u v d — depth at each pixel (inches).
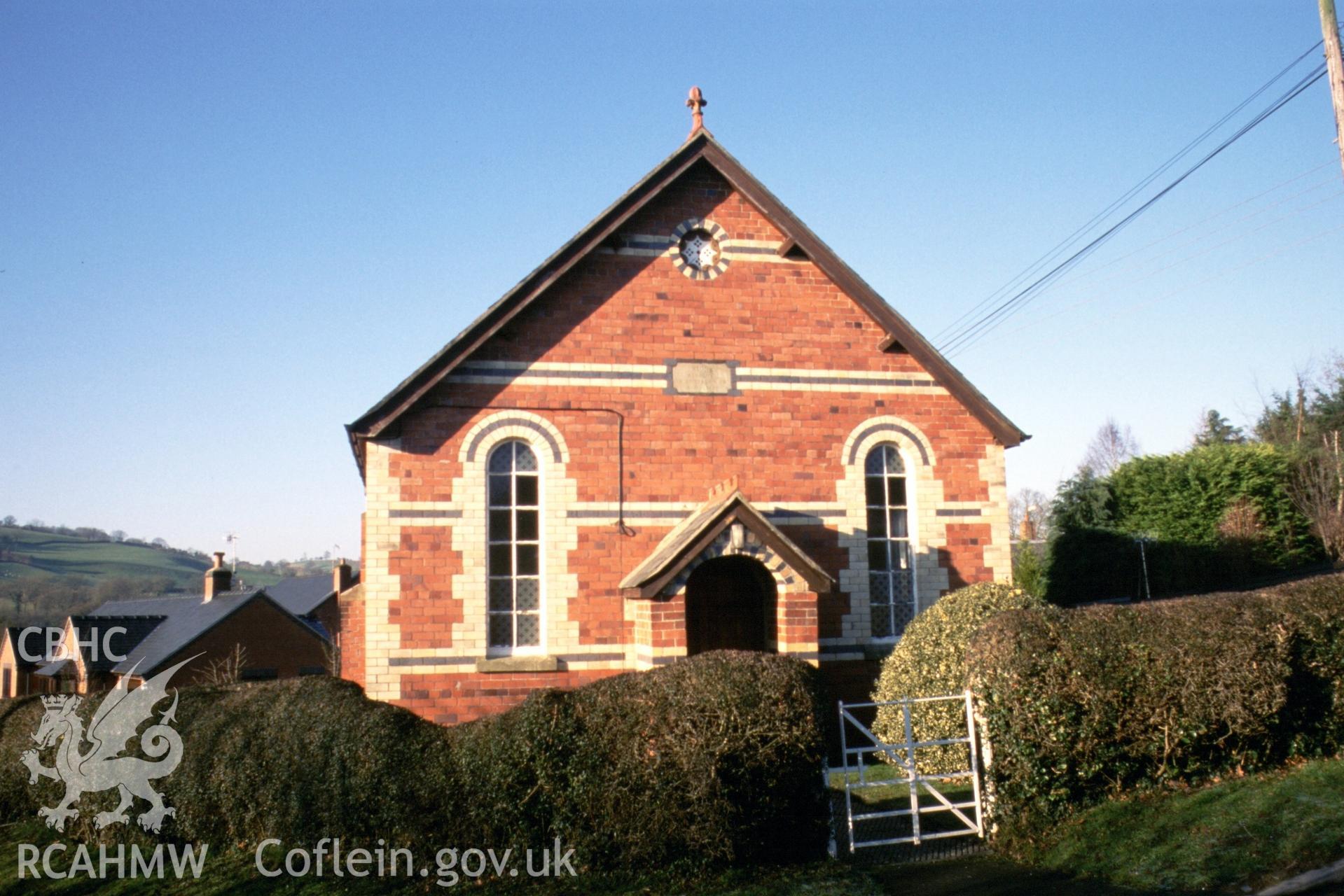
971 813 495.2
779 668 447.5
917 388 749.9
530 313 699.4
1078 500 1290.6
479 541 673.0
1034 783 453.1
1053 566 1294.3
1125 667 459.8
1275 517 1167.6
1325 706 488.4
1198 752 466.0
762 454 717.9
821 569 641.0
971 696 475.5
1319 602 499.5
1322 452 1307.8
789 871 427.8
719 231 733.3
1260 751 475.2
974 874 420.2
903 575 735.7
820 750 442.6
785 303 737.0
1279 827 394.0
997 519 748.6
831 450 729.0
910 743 468.8
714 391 716.7
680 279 724.0
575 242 690.2
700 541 618.5
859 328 745.6
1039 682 455.2
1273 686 468.4
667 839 418.9
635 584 616.7
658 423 706.2
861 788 567.5
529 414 690.8
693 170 735.1
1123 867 401.1
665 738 422.9
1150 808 440.1
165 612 1897.1
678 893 406.0
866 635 714.8
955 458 748.6
